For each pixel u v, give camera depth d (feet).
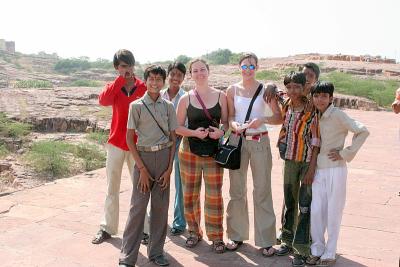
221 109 16.47
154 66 14.84
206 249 17.03
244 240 17.08
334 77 102.06
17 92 66.28
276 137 43.98
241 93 16.29
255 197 16.30
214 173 16.39
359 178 28.84
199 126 16.19
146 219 17.67
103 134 46.98
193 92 16.39
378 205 23.11
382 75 128.06
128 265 15.03
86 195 24.29
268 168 16.20
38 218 20.48
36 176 34.06
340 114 14.60
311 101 15.12
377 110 73.92
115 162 17.06
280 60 190.08
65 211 21.53
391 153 37.27
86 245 17.39
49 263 15.81
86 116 52.03
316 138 14.96
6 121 46.91
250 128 15.90
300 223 15.47
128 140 14.90
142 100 14.93
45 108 55.47
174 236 18.38
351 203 23.38
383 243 18.12
